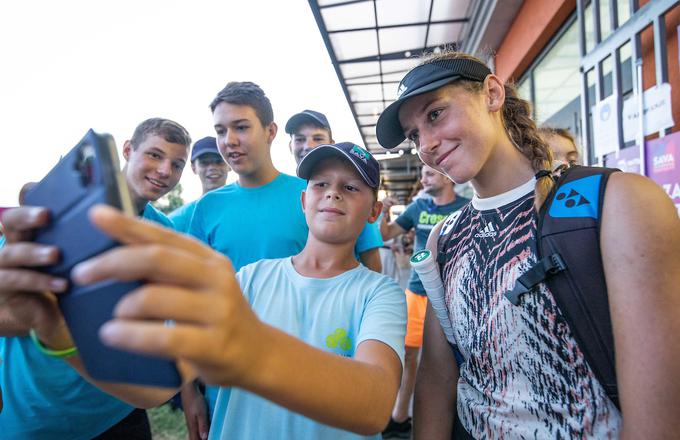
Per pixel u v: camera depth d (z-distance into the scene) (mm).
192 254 398
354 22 5484
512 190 958
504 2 4387
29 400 1348
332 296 1149
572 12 3561
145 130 1769
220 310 363
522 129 986
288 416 1008
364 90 7824
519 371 866
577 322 782
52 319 539
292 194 1893
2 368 1354
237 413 1052
